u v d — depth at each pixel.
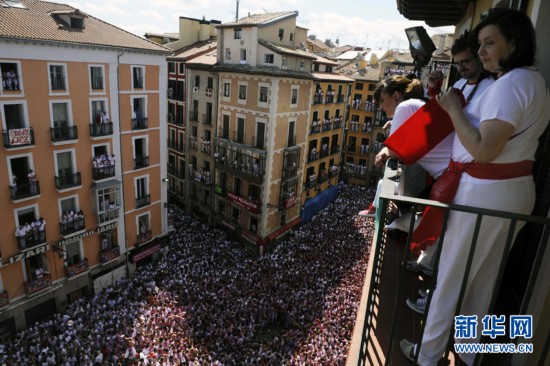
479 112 3.05
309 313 20.75
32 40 17.83
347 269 25.94
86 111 21.06
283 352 17.69
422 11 10.51
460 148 3.19
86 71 20.56
